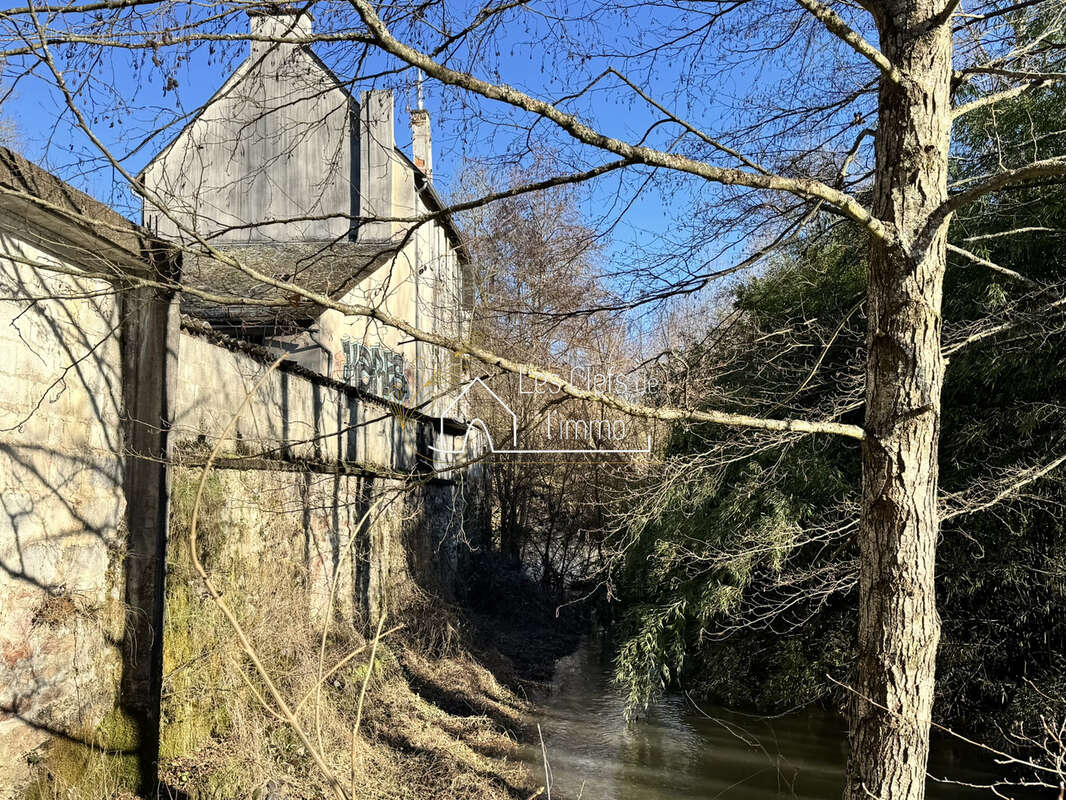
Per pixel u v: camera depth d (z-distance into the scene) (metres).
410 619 11.84
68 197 4.41
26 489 4.57
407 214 13.96
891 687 3.27
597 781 8.23
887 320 3.35
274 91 11.14
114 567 5.38
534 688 11.99
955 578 7.82
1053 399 7.29
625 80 3.45
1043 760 6.86
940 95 3.38
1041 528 7.53
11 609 4.43
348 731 7.23
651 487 7.81
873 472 3.39
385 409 12.41
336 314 11.03
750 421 3.29
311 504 8.71
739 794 7.94
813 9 3.12
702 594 8.84
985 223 7.57
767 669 10.08
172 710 5.82
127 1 3.04
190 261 9.48
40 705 4.64
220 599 1.79
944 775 7.86
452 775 7.46
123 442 5.53
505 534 20.72
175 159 10.29
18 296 4.50
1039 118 6.96
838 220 5.48
